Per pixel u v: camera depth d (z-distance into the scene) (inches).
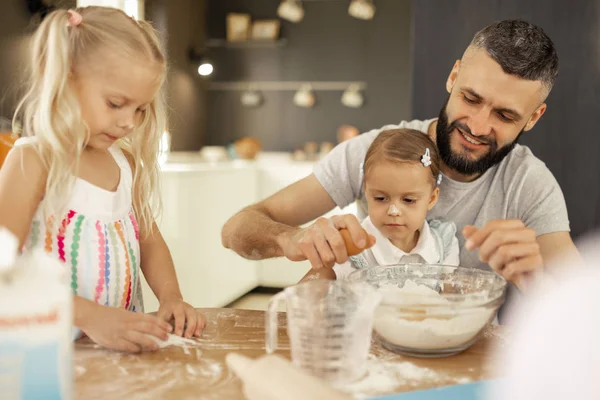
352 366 28.2
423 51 80.0
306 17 189.5
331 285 29.6
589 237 76.4
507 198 54.7
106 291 43.7
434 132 57.9
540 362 24.6
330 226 37.0
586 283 28.3
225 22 191.9
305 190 59.6
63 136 38.8
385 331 32.3
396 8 183.8
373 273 37.8
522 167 54.8
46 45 39.8
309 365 27.8
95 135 40.6
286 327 38.0
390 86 186.7
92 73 38.4
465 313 31.0
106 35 38.4
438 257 52.0
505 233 37.2
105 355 32.4
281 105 193.9
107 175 45.4
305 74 191.3
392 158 50.5
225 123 197.2
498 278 34.9
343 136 178.1
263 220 50.7
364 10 178.1
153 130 48.5
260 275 163.6
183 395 27.1
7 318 19.6
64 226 42.1
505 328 38.0
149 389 27.7
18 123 91.7
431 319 31.1
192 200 126.9
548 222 53.6
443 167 54.8
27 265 20.7
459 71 50.0
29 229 40.2
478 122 48.7
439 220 55.2
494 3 77.0
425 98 80.4
